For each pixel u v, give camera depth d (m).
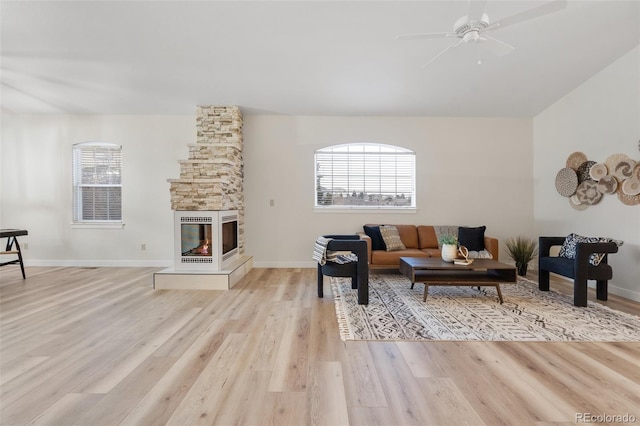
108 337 2.59
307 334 2.67
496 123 5.52
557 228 4.93
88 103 5.08
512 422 1.58
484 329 2.77
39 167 5.44
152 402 1.74
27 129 5.43
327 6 3.16
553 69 4.14
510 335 2.64
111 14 3.27
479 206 5.54
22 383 1.91
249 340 2.54
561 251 4.01
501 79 4.39
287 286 4.26
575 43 3.67
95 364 2.14
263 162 5.52
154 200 5.49
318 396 1.80
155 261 5.50
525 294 3.87
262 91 4.71
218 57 3.94
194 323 2.90
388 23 3.36
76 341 2.51
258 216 5.52
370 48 3.77
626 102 3.78
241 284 4.36
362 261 3.46
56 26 3.42
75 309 3.28
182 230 4.27
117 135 5.45
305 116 5.51
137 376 2.00
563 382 1.94
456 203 5.54
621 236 3.82
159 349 2.37
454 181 5.54
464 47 3.75
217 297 3.74
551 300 3.62
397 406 1.71
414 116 5.51
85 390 1.84
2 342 2.48
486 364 2.16
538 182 5.36
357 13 3.23
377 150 5.67
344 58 3.96
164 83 4.51
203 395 1.80
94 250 5.49
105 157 5.53
